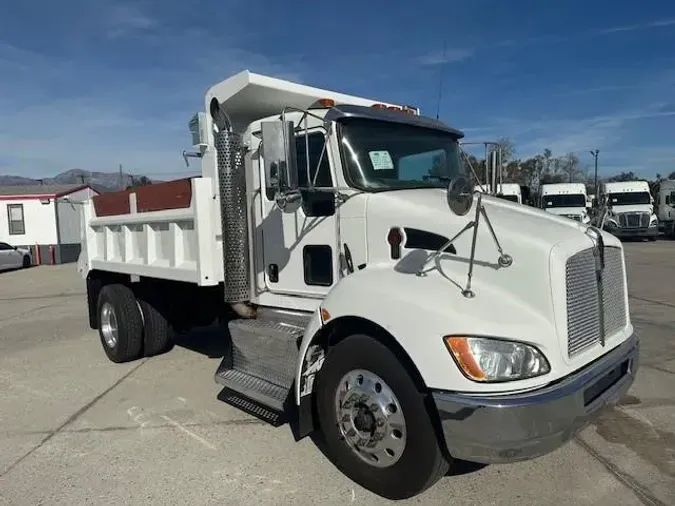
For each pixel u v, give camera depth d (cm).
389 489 339
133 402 535
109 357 691
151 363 673
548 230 338
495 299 317
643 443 413
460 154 489
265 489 362
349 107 414
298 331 424
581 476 368
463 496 346
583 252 333
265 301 479
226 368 480
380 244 386
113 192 666
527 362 296
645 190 2888
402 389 321
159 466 399
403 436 325
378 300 332
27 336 892
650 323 816
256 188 481
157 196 568
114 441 444
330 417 368
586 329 333
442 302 313
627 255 2012
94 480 381
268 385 434
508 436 284
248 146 482
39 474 392
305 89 496
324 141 412
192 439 444
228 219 479
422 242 363
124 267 649
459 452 296
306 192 429
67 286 1733
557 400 290
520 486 357
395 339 318
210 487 367
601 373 321
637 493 346
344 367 353
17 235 3038
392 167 426
